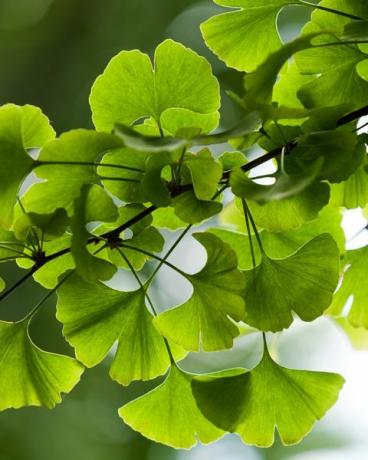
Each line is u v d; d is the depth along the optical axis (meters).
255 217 1.03
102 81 1.04
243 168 1.03
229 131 0.97
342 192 1.09
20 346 1.06
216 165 0.99
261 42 1.08
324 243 1.04
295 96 1.07
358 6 1.05
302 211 1.03
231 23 1.07
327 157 1.01
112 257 1.05
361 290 1.12
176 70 1.04
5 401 1.06
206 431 1.07
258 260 1.09
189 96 1.04
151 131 1.04
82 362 1.05
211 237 1.01
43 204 1.01
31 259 1.02
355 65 1.06
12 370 1.06
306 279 1.03
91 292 1.04
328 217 1.10
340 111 1.01
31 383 1.06
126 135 0.97
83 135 0.98
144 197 1.00
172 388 1.07
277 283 1.03
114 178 1.01
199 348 1.03
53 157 0.99
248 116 0.97
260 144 1.04
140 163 1.03
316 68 1.06
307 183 0.96
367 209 1.15
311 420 1.06
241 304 1.01
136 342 1.05
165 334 1.03
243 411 1.04
